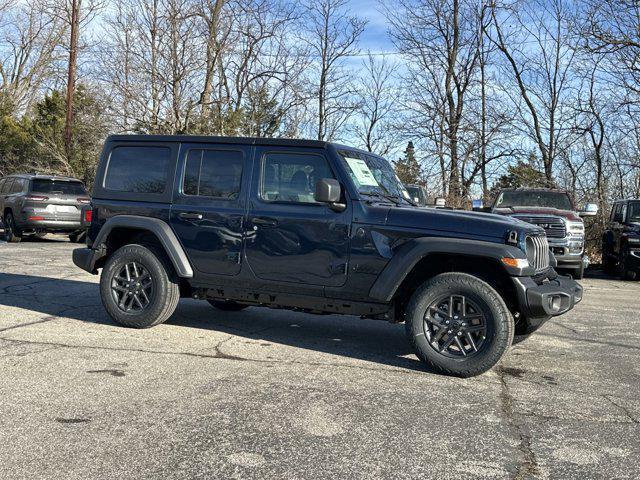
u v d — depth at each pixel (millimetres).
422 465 3297
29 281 9453
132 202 6344
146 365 5035
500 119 24797
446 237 5102
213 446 3467
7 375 4641
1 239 18156
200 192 6035
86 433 3596
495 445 3604
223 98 22625
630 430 3922
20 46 39562
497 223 5074
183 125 21500
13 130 27453
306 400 4293
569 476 3221
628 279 14711
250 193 5805
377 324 7258
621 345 6512
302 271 5555
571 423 4023
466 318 5004
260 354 5551
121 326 6398
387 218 5297
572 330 7258
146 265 6195
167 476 3090
